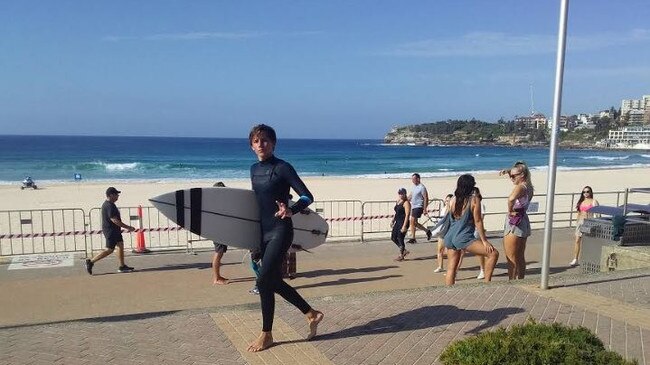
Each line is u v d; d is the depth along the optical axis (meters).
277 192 4.49
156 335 4.94
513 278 7.86
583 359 3.02
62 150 98.12
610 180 37.66
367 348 4.63
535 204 14.59
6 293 8.20
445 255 11.18
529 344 3.10
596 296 6.22
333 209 20.02
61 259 10.69
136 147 119.38
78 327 5.16
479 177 40.22
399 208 10.82
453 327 5.16
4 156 75.88
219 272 9.05
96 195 25.42
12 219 17.38
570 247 12.38
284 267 9.20
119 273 9.52
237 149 110.81
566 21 5.93
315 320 4.83
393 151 118.50
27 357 4.39
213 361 4.34
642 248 8.35
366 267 10.21
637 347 4.66
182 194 5.03
